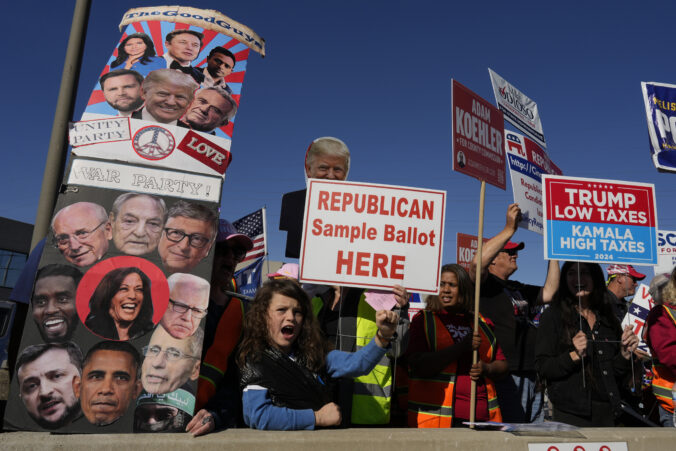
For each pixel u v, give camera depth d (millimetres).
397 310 2842
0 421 2314
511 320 3910
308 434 2127
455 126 3215
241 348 2312
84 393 2023
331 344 2605
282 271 3523
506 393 3719
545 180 3240
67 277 2113
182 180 2346
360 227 2768
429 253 2754
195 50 2797
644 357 4035
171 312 2176
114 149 2338
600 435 2402
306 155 3883
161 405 2074
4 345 8188
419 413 2832
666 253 6027
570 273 3312
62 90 3223
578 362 3051
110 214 2225
